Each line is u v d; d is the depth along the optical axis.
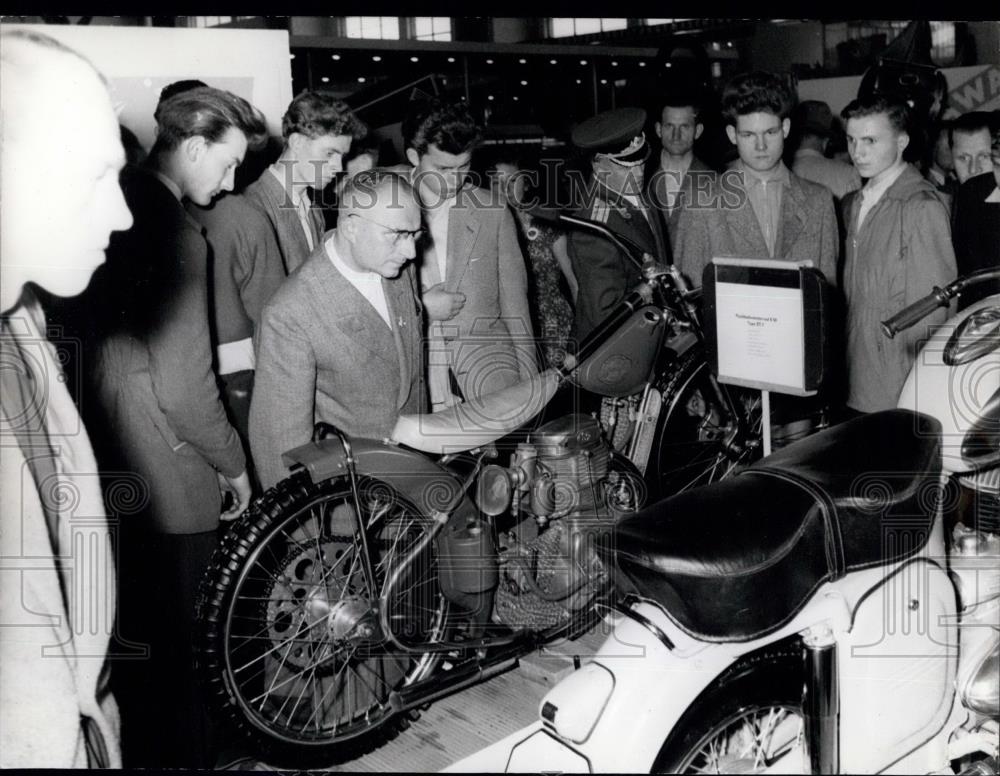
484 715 2.08
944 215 2.44
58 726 1.83
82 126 1.81
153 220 1.85
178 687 2.01
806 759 1.57
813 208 2.52
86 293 1.82
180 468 1.95
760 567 1.46
